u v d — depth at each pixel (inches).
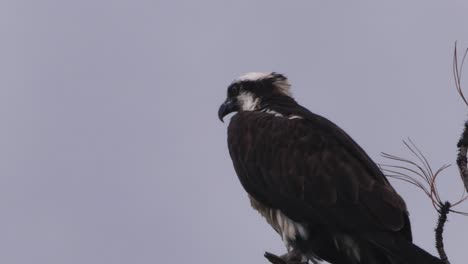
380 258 432.8
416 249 392.5
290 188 465.4
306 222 458.3
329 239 454.3
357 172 446.6
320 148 467.5
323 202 447.5
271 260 430.9
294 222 468.4
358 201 433.7
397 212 418.6
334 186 446.9
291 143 478.0
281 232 485.1
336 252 456.1
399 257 396.2
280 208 471.8
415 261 386.6
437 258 378.9
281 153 478.3
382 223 418.6
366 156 471.2
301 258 468.8
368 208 428.5
